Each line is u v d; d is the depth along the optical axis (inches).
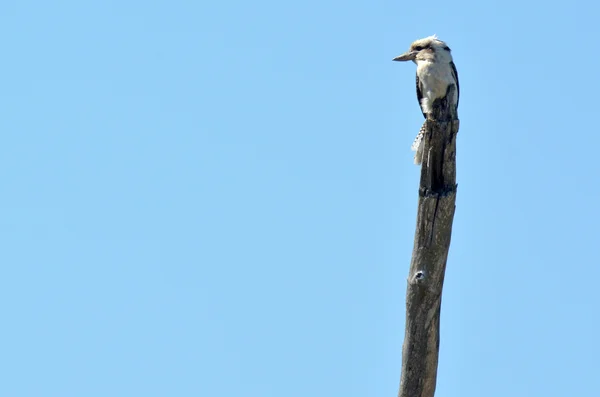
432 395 547.8
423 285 526.0
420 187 526.9
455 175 528.4
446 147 523.2
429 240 524.7
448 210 523.2
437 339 539.8
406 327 539.2
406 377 542.6
